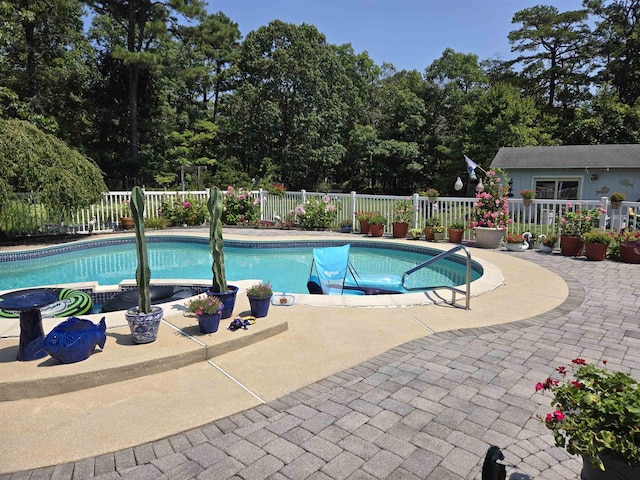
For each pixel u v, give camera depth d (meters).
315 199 14.43
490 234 10.03
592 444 1.60
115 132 24.02
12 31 18.14
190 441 2.49
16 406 2.88
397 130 31.88
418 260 10.27
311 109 28.00
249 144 28.53
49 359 3.37
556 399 1.88
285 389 3.13
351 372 3.43
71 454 2.36
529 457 2.30
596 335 4.27
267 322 4.36
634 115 25.62
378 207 13.14
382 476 2.14
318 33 28.11
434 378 3.30
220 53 28.80
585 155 19.80
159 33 21.33
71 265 10.11
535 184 20.48
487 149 26.12
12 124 11.02
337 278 6.96
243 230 14.21
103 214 13.91
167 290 6.27
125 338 3.90
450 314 5.02
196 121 27.62
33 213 12.47
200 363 3.59
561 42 33.03
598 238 8.40
